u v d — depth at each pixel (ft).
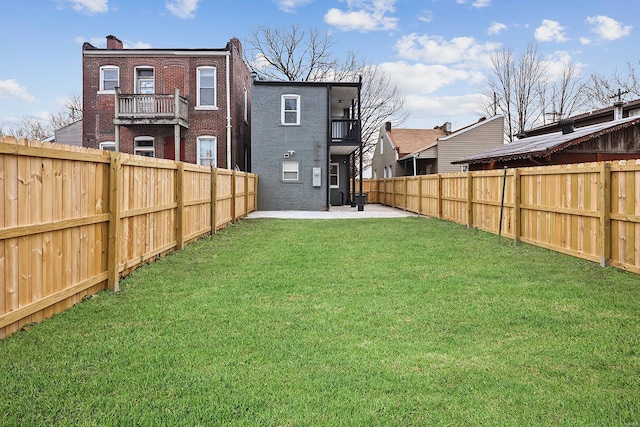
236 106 71.46
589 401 8.64
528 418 8.09
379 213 61.98
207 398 8.77
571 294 16.65
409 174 103.19
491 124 91.91
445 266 22.25
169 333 12.49
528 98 123.03
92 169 16.19
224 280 19.19
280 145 69.15
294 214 59.62
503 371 10.04
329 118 69.00
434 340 12.05
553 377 9.73
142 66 67.41
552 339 12.03
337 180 83.87
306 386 9.32
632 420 7.98
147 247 22.36
